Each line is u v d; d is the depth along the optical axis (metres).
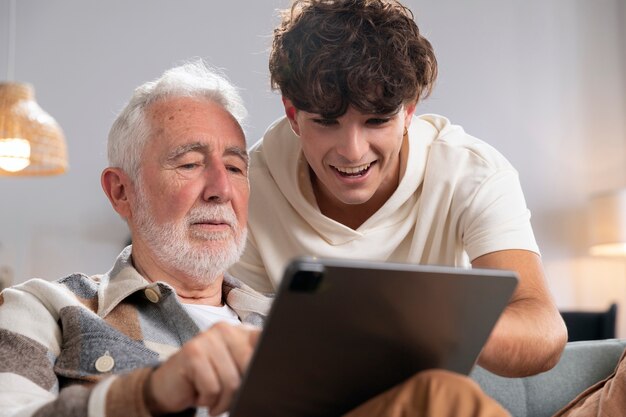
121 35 4.97
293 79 1.51
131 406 0.94
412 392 0.86
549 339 1.36
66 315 1.35
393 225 1.76
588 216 5.08
